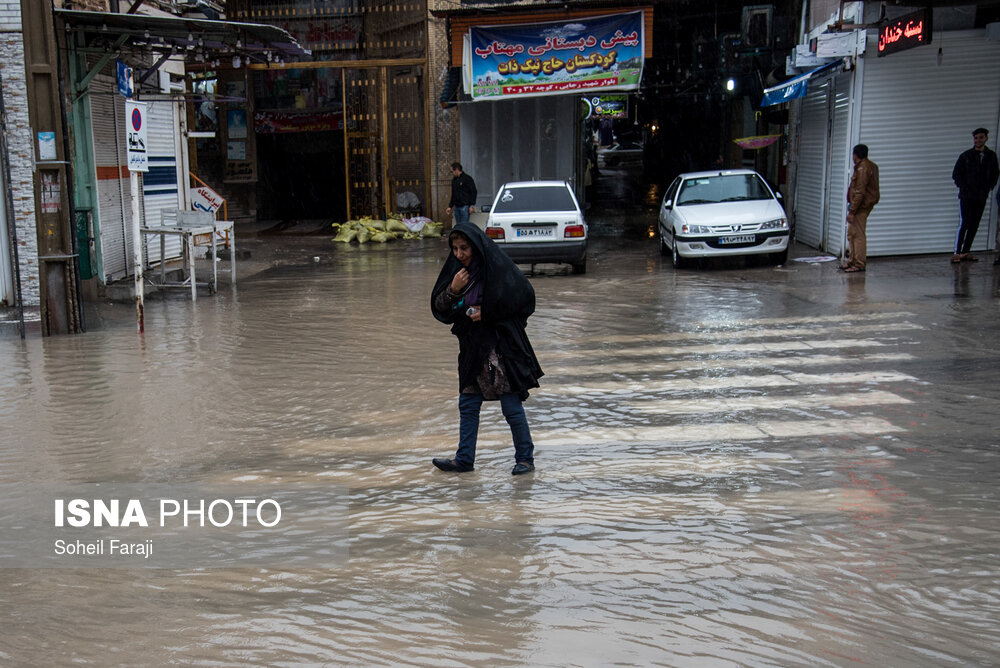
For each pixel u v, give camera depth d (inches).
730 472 211.9
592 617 143.6
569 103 860.6
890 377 295.1
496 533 179.5
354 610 148.3
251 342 381.1
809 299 448.5
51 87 399.2
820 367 312.5
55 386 309.4
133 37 485.1
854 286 479.2
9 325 426.6
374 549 173.2
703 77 1063.6
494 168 880.3
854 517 182.4
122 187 544.7
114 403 286.2
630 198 1250.6
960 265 530.0
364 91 940.0
